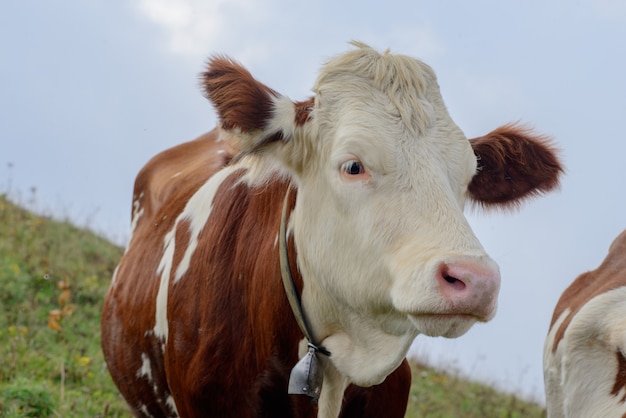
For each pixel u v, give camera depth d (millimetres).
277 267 4820
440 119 4344
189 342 5230
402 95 4344
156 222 6398
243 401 5000
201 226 5539
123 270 6605
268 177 4801
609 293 5902
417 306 3932
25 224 13523
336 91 4438
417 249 4023
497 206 5059
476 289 3854
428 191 4133
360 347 4578
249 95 4520
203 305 5176
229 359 5020
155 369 5914
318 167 4492
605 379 5738
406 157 4199
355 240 4270
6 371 8477
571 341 5902
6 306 10461
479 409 11367
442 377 12523
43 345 9547
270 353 4855
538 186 4965
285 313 4789
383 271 4172
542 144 4863
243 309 5016
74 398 8203
